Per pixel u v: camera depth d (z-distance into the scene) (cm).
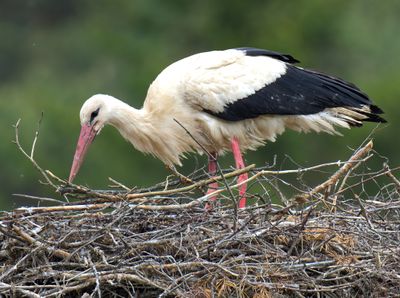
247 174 1396
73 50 3072
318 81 1438
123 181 2309
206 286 1112
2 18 3300
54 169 2397
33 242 1123
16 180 2380
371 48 2817
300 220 1177
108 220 1167
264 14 2941
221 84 1412
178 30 3016
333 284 1140
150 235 1156
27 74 3103
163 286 1108
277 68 1438
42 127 2489
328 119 1436
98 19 3119
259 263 1127
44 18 3331
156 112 1415
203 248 1136
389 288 1134
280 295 1115
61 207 1169
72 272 1112
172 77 1420
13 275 1114
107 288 1124
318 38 2823
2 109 2562
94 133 1409
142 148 1434
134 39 2998
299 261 1125
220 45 2936
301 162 2302
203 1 3016
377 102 2439
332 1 2845
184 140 1426
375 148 2345
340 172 1177
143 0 3048
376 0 2912
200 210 1188
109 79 2878
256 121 1438
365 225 1190
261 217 1177
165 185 1237
